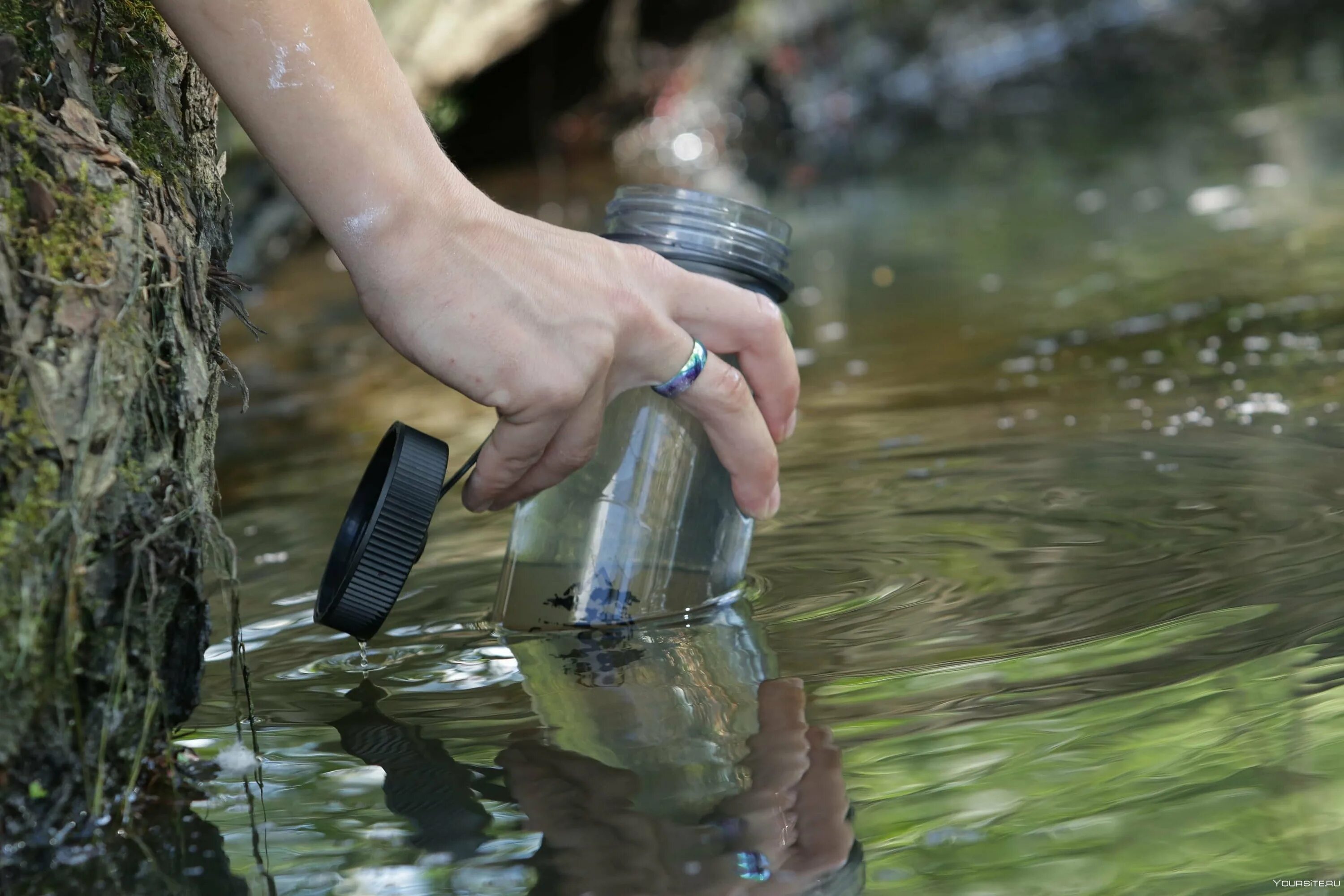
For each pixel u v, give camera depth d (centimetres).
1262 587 118
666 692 110
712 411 128
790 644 120
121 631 93
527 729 104
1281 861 74
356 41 108
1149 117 676
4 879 84
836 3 864
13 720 87
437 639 132
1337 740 86
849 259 415
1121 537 140
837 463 187
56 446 90
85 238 95
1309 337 232
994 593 127
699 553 133
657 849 81
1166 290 300
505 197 656
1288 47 845
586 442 123
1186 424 184
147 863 85
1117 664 105
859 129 805
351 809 91
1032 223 438
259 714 112
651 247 134
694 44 820
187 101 120
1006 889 74
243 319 118
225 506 206
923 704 101
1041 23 930
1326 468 154
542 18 640
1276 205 396
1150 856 76
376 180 107
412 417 266
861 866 77
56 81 101
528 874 79
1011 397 220
